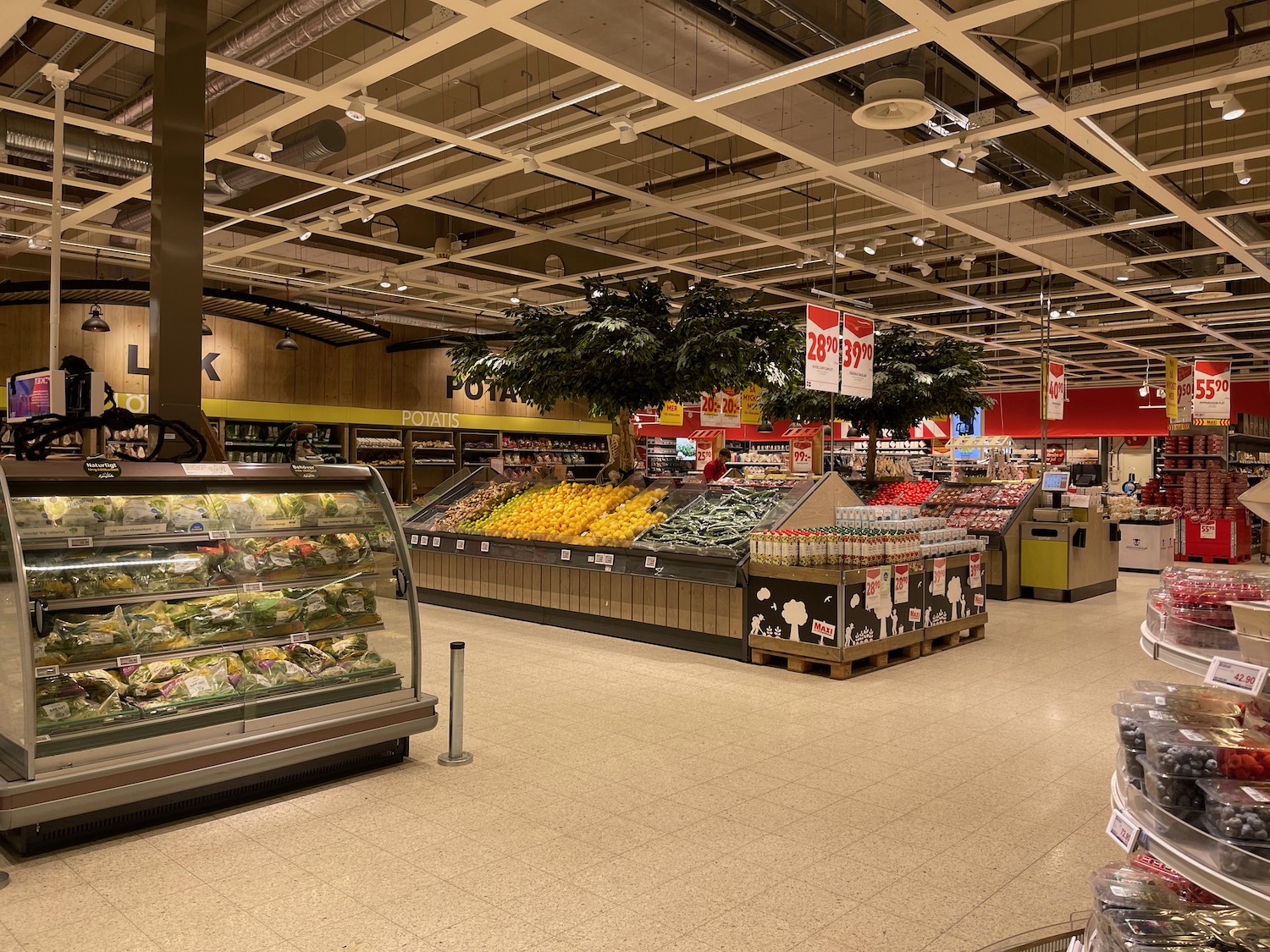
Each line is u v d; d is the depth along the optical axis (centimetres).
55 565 351
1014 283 1566
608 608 767
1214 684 187
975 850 343
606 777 421
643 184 1075
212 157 851
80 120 759
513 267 1352
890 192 952
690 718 521
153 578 379
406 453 1802
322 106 742
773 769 434
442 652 701
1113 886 212
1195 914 198
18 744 331
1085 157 1026
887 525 715
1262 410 2453
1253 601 220
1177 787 180
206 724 372
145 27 732
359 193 1012
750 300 851
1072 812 383
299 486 439
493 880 314
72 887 307
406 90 850
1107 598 1073
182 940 272
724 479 1087
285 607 416
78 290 1204
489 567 878
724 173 1030
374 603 448
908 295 1731
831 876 319
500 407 1955
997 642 772
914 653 694
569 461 2111
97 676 354
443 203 1030
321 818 370
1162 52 746
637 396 860
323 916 288
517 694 573
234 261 1446
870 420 1246
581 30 646
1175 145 934
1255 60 638
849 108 801
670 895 304
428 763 440
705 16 654
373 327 1470
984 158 909
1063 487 1126
